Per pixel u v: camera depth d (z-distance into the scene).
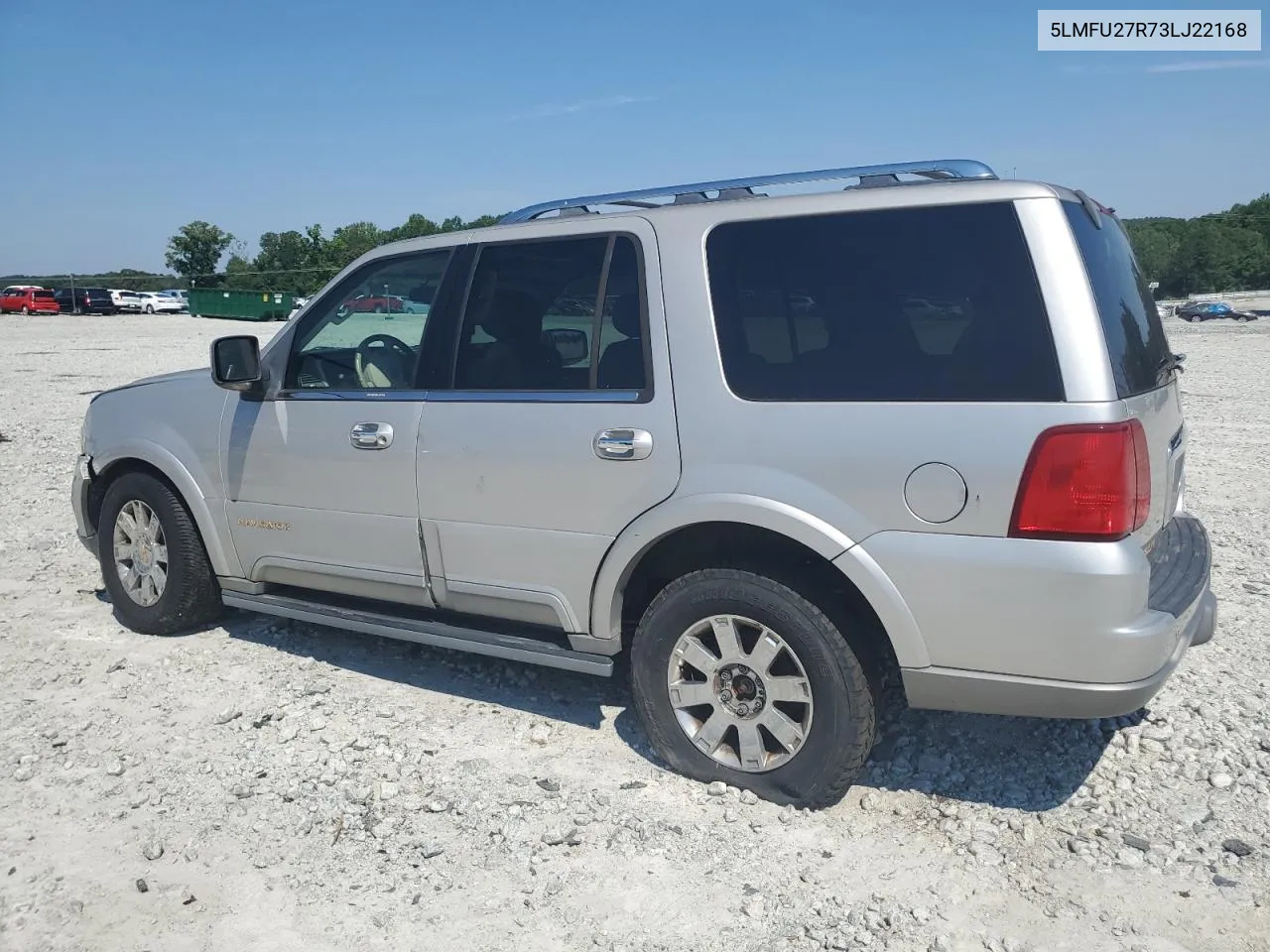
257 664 5.13
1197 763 3.97
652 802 3.78
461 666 5.09
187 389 5.24
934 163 3.65
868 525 3.42
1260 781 3.82
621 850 3.48
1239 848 3.39
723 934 3.06
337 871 3.39
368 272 4.67
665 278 3.83
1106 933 3.03
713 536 3.86
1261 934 3.01
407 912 3.17
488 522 4.21
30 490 9.48
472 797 3.82
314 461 4.70
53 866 3.42
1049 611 3.20
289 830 3.62
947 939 3.00
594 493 3.93
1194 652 5.07
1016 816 3.65
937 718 4.42
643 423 3.81
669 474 3.76
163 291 71.19
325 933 3.08
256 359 4.80
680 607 3.81
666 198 4.12
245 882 3.34
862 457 3.42
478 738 4.32
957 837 3.53
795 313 3.60
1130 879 3.28
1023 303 3.26
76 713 4.58
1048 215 3.28
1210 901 3.15
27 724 4.46
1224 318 57.94
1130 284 3.85
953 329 3.35
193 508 5.18
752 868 3.38
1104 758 4.04
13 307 56.53
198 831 3.62
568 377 4.05
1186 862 3.36
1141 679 3.22
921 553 3.34
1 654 5.28
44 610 5.98
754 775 3.77
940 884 3.28
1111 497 3.13
